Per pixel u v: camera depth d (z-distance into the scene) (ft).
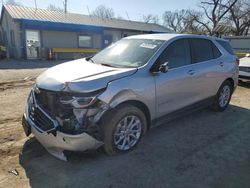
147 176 10.82
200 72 16.19
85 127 10.58
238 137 15.03
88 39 71.61
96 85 10.87
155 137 14.67
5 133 14.44
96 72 11.87
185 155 12.69
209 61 17.38
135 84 12.09
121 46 15.47
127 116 12.05
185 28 149.59
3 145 13.01
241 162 12.19
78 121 10.55
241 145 13.98
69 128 10.52
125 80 11.82
